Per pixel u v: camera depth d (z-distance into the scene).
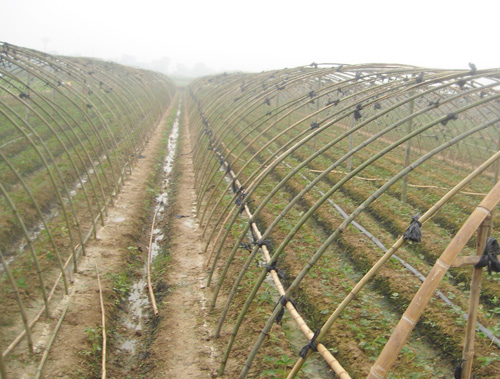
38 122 22.39
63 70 17.91
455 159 22.77
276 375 6.46
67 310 8.20
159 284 9.82
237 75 33.19
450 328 7.62
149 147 24.38
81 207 13.51
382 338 7.20
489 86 7.13
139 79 36.12
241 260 10.38
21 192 12.92
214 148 15.95
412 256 10.55
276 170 18.27
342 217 12.93
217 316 8.35
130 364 7.45
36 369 6.66
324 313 8.04
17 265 9.55
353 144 24.17
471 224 4.25
